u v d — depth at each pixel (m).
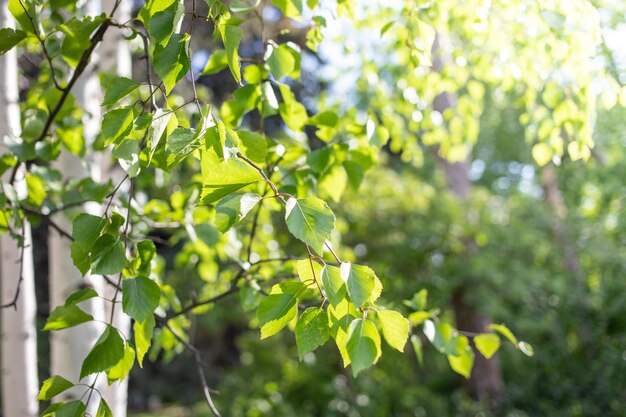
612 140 5.09
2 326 1.62
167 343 1.56
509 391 4.90
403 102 2.15
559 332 4.86
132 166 0.91
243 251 1.61
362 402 4.18
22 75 2.11
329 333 0.86
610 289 4.74
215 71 1.23
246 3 1.20
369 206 4.41
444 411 4.65
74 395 1.42
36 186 1.31
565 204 5.74
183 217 1.56
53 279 1.50
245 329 6.90
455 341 1.28
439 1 1.68
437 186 6.21
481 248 4.94
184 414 6.52
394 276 4.49
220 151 0.82
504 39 1.90
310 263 0.83
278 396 4.12
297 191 1.26
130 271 0.96
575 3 1.49
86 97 1.57
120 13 1.69
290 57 1.15
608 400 4.36
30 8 1.06
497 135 6.77
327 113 1.27
